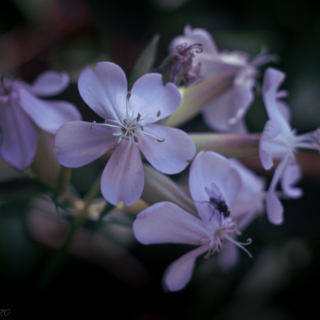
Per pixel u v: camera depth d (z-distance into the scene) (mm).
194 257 194
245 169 216
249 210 214
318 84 259
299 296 245
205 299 242
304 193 258
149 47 194
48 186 207
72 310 231
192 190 188
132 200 184
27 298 227
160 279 242
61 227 244
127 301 237
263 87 196
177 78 197
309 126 257
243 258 247
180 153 185
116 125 185
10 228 229
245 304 243
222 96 226
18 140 203
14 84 207
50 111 206
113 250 242
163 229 188
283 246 250
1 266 225
